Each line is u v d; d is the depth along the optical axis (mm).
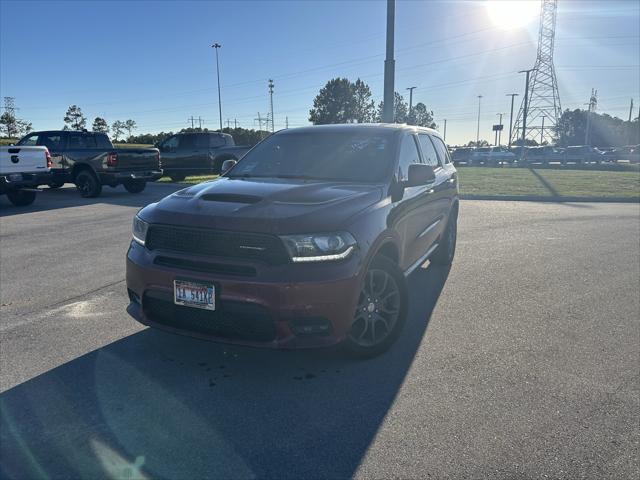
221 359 3764
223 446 2701
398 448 2684
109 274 6070
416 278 6047
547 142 74000
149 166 14852
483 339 4180
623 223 10156
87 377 3455
